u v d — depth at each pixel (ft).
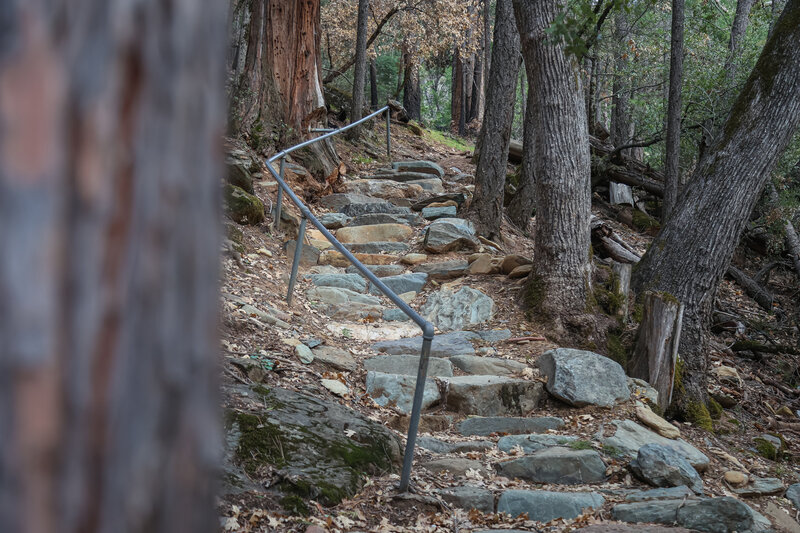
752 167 20.88
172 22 1.36
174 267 1.38
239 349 16.79
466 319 22.38
